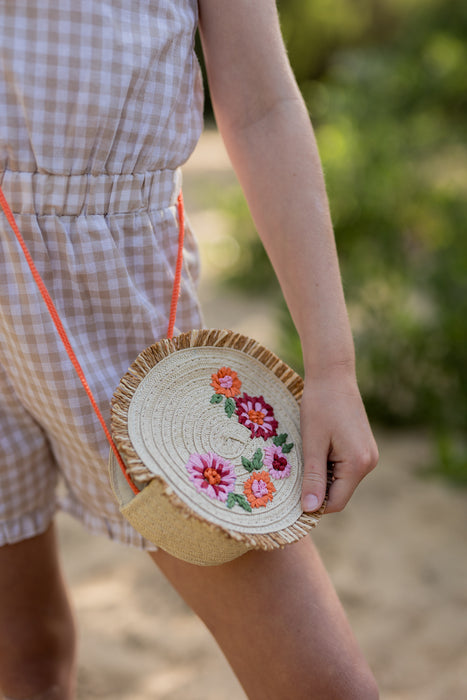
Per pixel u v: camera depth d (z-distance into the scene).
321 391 1.10
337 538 2.53
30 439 1.27
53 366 1.10
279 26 1.23
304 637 1.09
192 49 1.18
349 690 1.07
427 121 5.66
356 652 1.11
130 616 2.16
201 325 1.27
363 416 1.10
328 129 5.42
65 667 1.45
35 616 1.39
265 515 1.03
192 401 1.09
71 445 1.18
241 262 5.48
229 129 1.23
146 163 1.12
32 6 1.01
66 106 1.03
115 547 2.49
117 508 1.22
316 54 14.17
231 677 1.93
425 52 6.18
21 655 1.39
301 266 1.14
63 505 1.36
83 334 1.12
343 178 4.84
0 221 1.07
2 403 1.23
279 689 1.11
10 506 1.28
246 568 1.11
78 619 2.14
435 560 2.41
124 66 1.05
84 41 1.02
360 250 4.70
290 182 1.16
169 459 1.02
